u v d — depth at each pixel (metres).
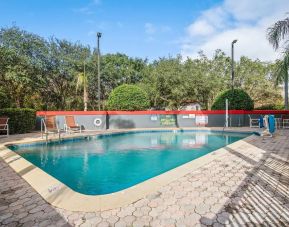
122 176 6.41
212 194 3.69
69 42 23.62
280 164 5.60
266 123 11.74
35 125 14.89
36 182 4.29
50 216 2.99
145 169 7.13
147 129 16.20
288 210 3.14
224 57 25.67
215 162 5.82
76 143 11.48
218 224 2.79
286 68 8.45
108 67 25.77
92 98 26.00
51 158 8.44
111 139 13.05
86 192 5.20
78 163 7.81
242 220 2.88
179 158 8.53
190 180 4.36
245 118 17.52
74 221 2.86
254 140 9.71
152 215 3.01
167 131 16.19
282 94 25.11
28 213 3.08
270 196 3.61
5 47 17.92
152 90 22.47
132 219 2.91
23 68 18.59
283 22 8.77
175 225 2.77
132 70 27.25
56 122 12.22
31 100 21.62
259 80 24.12
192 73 22.48
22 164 5.70
